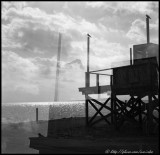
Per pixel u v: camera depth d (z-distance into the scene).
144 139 13.67
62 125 21.58
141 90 15.52
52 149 14.45
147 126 15.16
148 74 15.12
